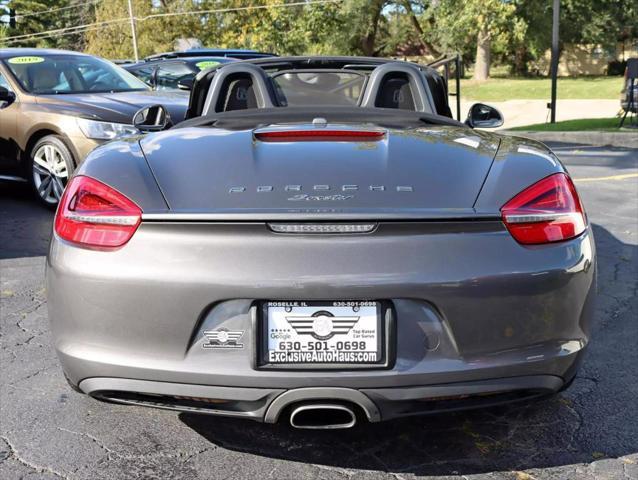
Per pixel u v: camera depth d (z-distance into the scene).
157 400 2.23
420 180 2.28
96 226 2.20
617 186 7.68
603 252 5.09
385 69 3.46
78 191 2.30
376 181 2.27
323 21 43.88
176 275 2.09
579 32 49.25
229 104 3.60
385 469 2.37
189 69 10.66
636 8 49.41
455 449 2.49
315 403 2.13
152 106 3.61
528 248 2.15
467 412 2.75
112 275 2.14
